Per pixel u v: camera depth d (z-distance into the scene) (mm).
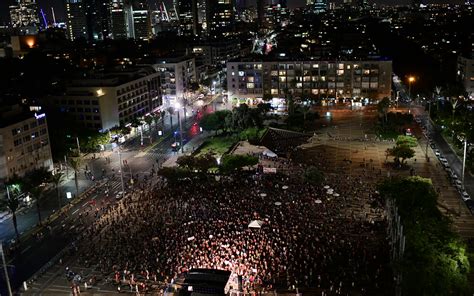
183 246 111312
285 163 173625
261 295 92688
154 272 102438
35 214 143000
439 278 81750
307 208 130000
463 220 122875
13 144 156875
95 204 146125
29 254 117875
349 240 111500
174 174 152625
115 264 107062
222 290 91750
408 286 82812
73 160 164875
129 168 181750
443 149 187500
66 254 113750
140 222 127062
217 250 108125
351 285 94562
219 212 129375
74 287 98250
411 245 88938
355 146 195750
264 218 123812
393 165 168125
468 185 147250
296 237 112750
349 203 133625
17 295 99375
